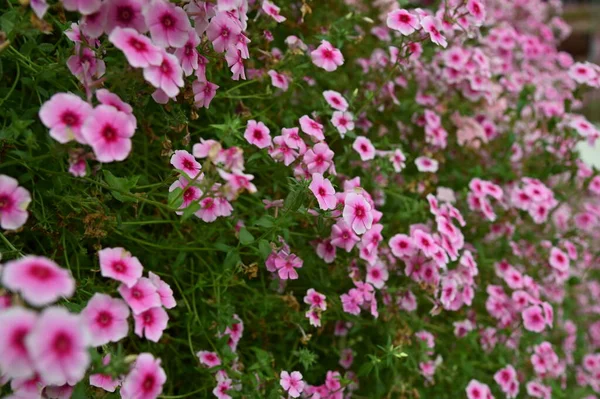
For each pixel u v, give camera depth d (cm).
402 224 57
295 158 48
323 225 46
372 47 64
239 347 51
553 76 86
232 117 47
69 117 34
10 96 43
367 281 51
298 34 58
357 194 45
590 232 80
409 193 61
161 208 45
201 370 45
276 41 58
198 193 42
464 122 67
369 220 45
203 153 39
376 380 52
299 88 56
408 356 52
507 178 66
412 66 61
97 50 39
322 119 56
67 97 34
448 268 58
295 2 58
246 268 45
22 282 30
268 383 47
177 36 38
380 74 60
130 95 39
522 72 79
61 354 29
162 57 37
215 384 45
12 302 32
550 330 70
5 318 29
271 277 51
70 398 35
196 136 51
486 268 62
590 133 64
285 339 51
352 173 56
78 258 43
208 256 49
